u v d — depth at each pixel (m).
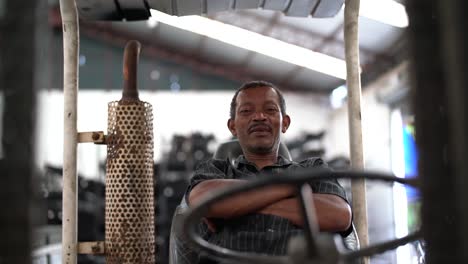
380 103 8.06
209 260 1.54
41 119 0.66
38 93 0.65
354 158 1.76
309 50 8.09
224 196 0.83
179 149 9.23
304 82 10.76
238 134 1.83
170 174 9.05
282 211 1.52
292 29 7.48
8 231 0.61
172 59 10.83
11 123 0.63
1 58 0.64
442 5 0.60
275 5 1.97
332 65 8.41
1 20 0.64
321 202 1.53
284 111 1.92
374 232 7.74
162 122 10.81
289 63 9.41
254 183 0.78
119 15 1.98
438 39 0.61
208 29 7.60
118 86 10.63
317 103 11.11
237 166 1.81
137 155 1.61
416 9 0.62
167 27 9.27
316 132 10.73
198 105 10.93
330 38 7.59
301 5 1.96
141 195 1.60
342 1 1.90
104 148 9.57
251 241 1.51
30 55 0.65
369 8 5.54
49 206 5.93
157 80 10.88
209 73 10.94
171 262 1.69
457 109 0.59
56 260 3.12
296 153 9.67
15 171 0.62
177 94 10.91
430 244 0.62
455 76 0.59
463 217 0.58
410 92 0.64
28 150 0.63
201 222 1.68
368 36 6.79
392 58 7.30
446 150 0.60
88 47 10.63
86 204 7.61
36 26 0.66
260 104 1.80
